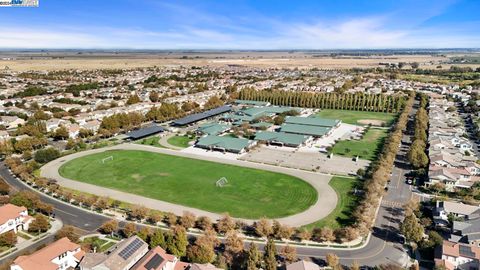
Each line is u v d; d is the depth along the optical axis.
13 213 113.25
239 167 171.75
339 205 131.62
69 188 146.75
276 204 132.88
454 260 93.31
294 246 105.75
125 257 86.00
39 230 111.81
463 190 139.75
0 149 183.88
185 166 172.75
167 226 117.44
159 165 174.00
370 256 100.25
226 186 148.88
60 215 124.69
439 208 121.62
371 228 114.88
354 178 157.12
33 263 85.62
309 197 138.50
